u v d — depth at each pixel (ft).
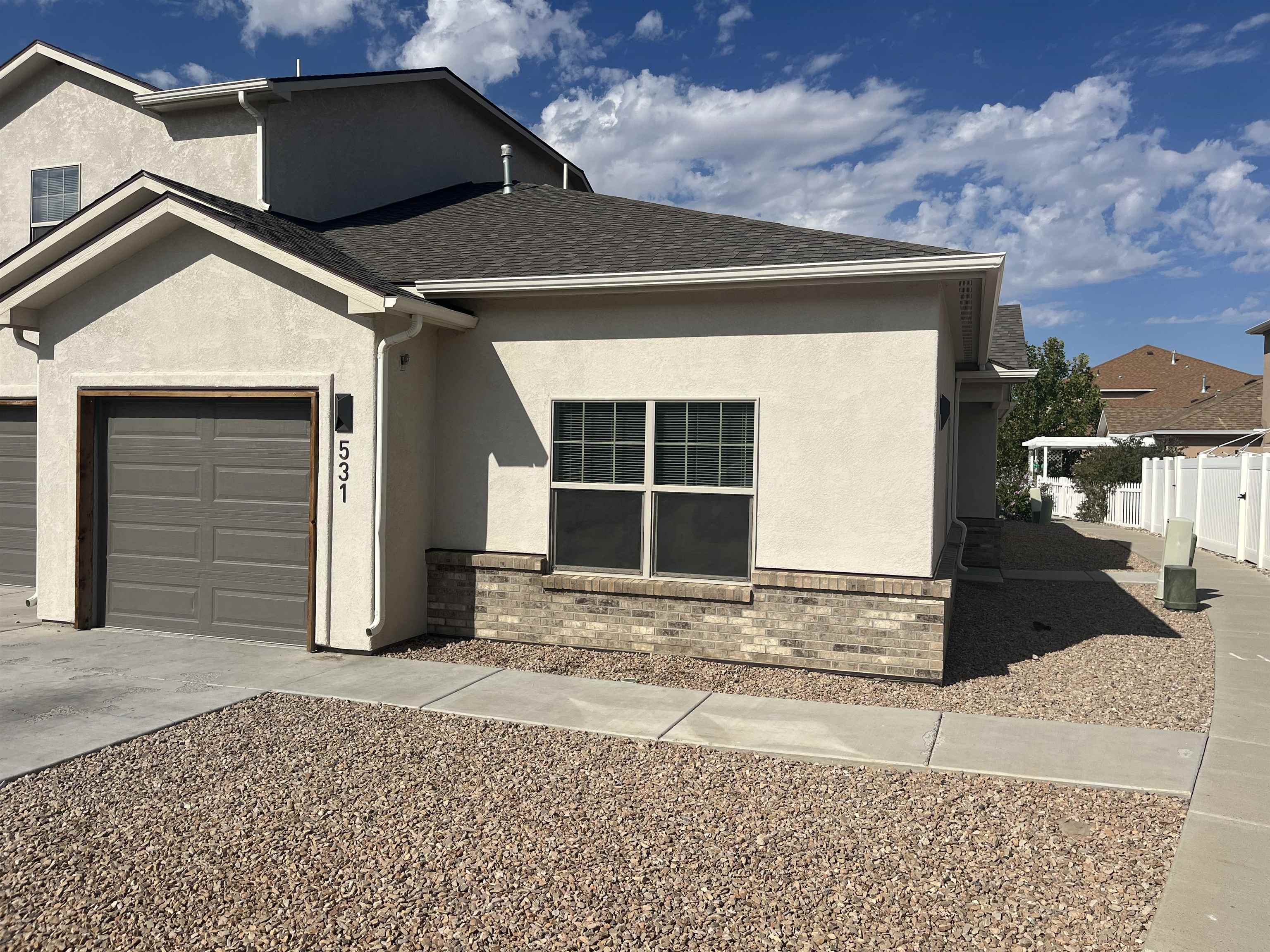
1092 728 22.71
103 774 19.12
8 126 45.60
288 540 30.63
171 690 25.20
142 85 40.93
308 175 41.24
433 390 31.78
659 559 29.71
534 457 30.86
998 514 89.35
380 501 28.94
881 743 21.44
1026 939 13.08
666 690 25.75
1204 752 20.97
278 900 14.10
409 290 30.68
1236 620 36.99
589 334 30.07
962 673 28.14
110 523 33.04
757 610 28.17
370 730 22.16
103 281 32.17
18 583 39.88
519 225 38.06
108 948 12.77
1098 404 138.51
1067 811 17.63
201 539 31.76
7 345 38.52
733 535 28.81
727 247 30.40
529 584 30.63
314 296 29.48
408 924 13.47
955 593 42.73
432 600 31.89
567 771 19.57
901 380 26.76
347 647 29.43
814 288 27.50
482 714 23.36
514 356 30.99
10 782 18.58
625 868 15.21
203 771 19.34
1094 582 46.85
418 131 48.70
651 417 29.45
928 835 16.52
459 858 15.53
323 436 29.45
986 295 27.99
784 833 16.62
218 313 30.73
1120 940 13.04
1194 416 116.06
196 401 31.73
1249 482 55.16
